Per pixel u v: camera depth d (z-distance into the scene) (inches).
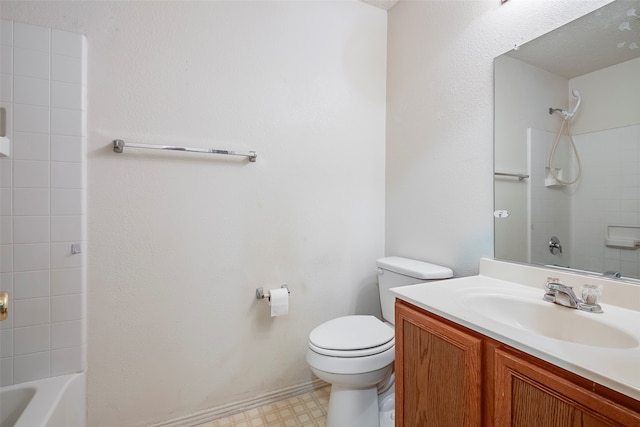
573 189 39.6
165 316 53.4
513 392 27.0
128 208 50.6
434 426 35.2
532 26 44.1
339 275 69.3
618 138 35.4
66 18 46.3
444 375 33.9
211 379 56.9
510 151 46.9
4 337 42.7
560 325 34.3
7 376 42.9
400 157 69.8
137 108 50.8
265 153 61.1
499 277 47.2
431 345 35.8
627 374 21.1
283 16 62.6
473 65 52.8
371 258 73.3
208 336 56.6
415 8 65.7
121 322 50.3
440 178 59.3
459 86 55.4
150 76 51.7
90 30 47.8
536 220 43.6
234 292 58.7
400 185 69.7
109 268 49.4
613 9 36.1
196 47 55.0
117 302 50.0
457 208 55.7
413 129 66.0
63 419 41.9
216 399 57.3
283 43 62.6
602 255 36.8
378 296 74.0
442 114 58.8
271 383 62.3
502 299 39.3
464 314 32.9
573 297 34.3
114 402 49.9
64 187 45.6
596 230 37.3
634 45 34.3
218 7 56.7
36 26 43.9
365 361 47.3
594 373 21.5
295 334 64.6
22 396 42.3
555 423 23.9
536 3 43.7
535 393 25.3
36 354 44.3
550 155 42.0
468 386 30.7
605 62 36.6
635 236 34.0
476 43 52.3
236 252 58.8
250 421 56.8
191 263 55.2
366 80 72.2
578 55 39.2
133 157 50.8
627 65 34.8
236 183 58.6
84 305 47.2
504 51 47.9
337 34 68.6
